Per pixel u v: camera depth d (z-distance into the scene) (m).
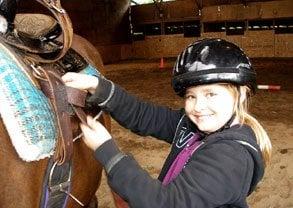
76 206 1.69
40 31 1.71
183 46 14.39
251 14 12.90
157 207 1.03
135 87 7.85
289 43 12.25
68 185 1.41
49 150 1.20
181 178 1.06
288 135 4.20
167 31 14.89
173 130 1.48
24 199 1.16
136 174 1.06
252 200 2.85
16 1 1.35
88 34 14.17
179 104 6.00
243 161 1.06
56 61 1.47
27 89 1.19
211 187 1.02
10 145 1.13
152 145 4.09
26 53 1.37
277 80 7.66
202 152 1.10
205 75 1.11
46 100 1.29
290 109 5.36
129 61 14.33
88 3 14.03
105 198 2.91
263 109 5.39
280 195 2.92
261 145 1.15
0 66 1.16
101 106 1.42
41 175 1.25
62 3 13.41
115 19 14.89
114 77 9.59
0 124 1.12
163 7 14.68
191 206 1.01
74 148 1.49
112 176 1.08
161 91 7.22
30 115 1.15
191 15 14.19
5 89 1.14
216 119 1.14
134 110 1.45
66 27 1.37
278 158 3.55
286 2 12.22
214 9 13.64
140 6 15.16
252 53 12.98
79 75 1.37
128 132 4.57
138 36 15.46
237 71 1.12
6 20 1.35
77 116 1.40
